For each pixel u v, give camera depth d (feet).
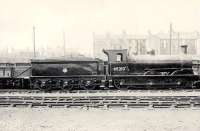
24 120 49.39
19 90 81.82
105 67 82.02
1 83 86.99
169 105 57.52
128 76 81.25
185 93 73.77
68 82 81.30
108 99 62.64
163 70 81.41
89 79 81.15
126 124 46.44
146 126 45.21
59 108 57.00
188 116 50.75
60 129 43.98
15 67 86.89
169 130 43.11
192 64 81.30
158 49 259.80
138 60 81.66
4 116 52.03
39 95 72.59
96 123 47.26
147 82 81.56
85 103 59.06
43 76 81.51
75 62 81.25
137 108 56.13
